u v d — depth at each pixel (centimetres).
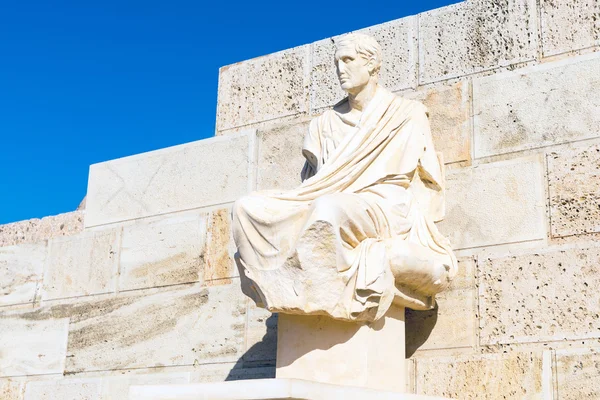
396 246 508
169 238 686
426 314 570
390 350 522
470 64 602
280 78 684
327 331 507
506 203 564
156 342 669
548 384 521
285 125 666
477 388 540
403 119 552
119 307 692
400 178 541
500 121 580
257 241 506
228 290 649
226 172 679
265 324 627
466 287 562
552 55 576
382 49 640
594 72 556
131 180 721
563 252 539
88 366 693
